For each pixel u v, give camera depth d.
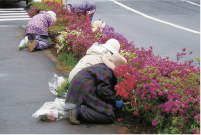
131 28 11.16
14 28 10.41
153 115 3.40
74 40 5.88
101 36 6.12
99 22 6.72
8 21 12.21
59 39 6.33
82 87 3.46
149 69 3.46
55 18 7.52
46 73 5.48
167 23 12.45
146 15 14.45
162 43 8.92
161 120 3.15
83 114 3.47
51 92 4.52
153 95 3.11
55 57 6.62
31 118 3.67
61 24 7.18
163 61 4.00
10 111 3.85
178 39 9.54
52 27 7.04
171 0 20.56
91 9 9.07
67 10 8.34
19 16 13.52
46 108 3.71
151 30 10.91
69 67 5.81
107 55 3.75
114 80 3.64
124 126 3.46
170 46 8.58
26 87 4.73
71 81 3.58
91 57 3.77
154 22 12.62
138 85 3.36
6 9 15.74
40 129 3.39
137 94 3.48
